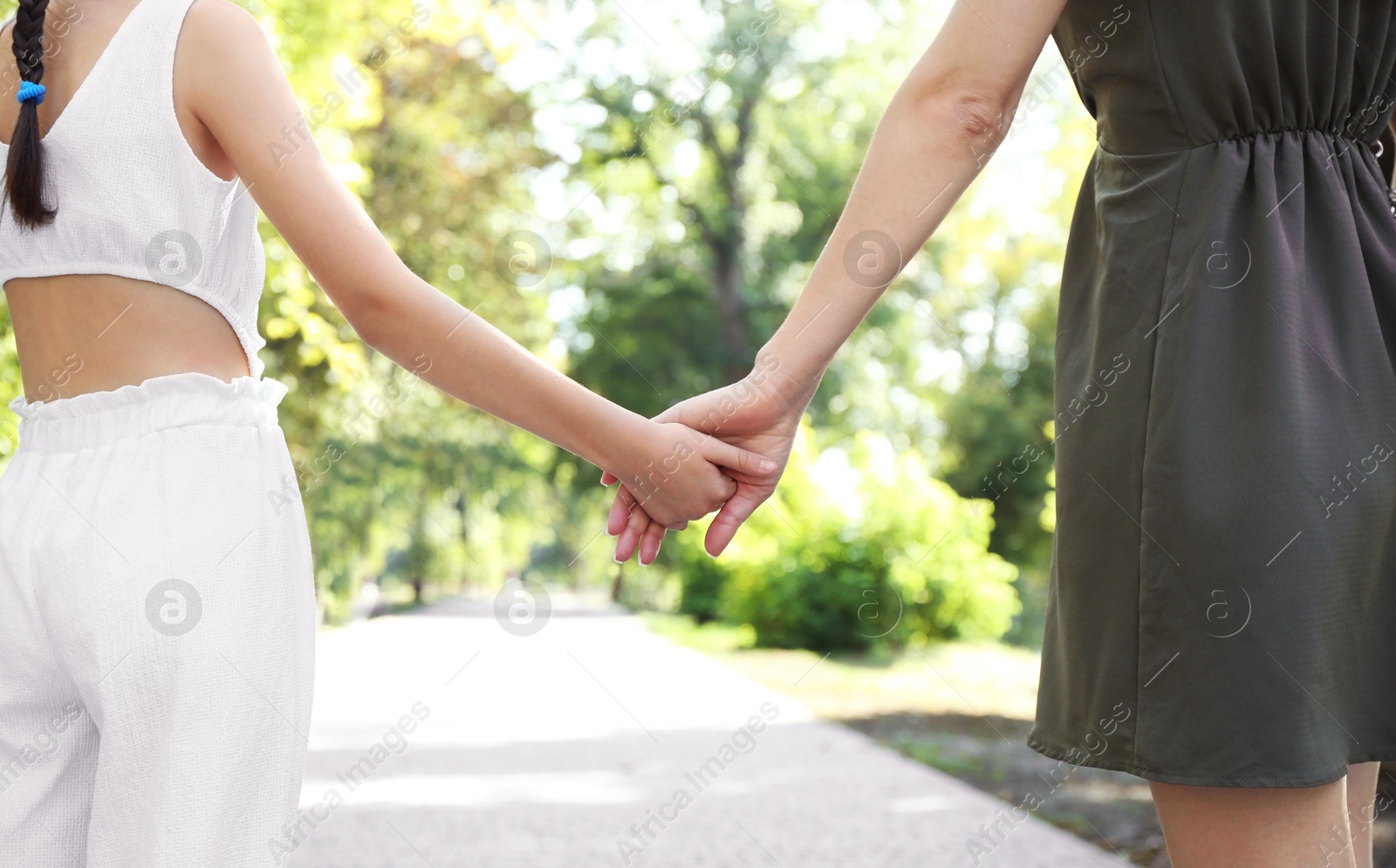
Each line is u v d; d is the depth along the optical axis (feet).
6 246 4.80
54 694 4.60
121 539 4.39
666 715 23.77
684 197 68.03
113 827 4.38
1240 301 4.22
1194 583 4.17
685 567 47.80
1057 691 4.81
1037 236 50.96
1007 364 55.42
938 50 5.17
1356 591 4.10
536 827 14.37
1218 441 4.16
